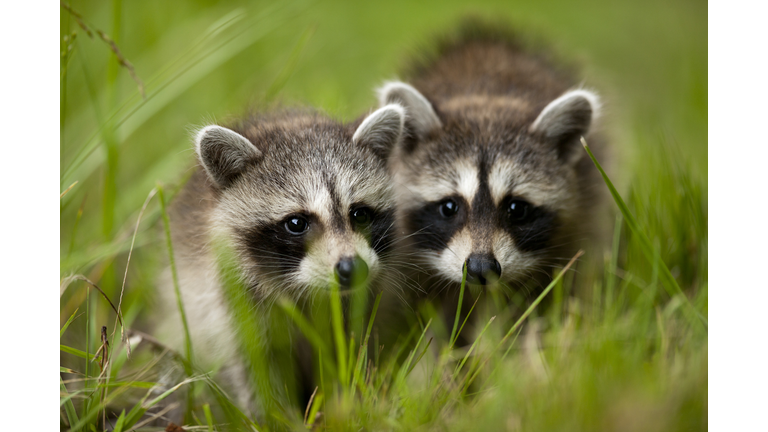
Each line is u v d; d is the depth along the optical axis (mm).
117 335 6500
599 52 14766
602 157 8570
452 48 10789
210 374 6023
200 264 6707
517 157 7406
